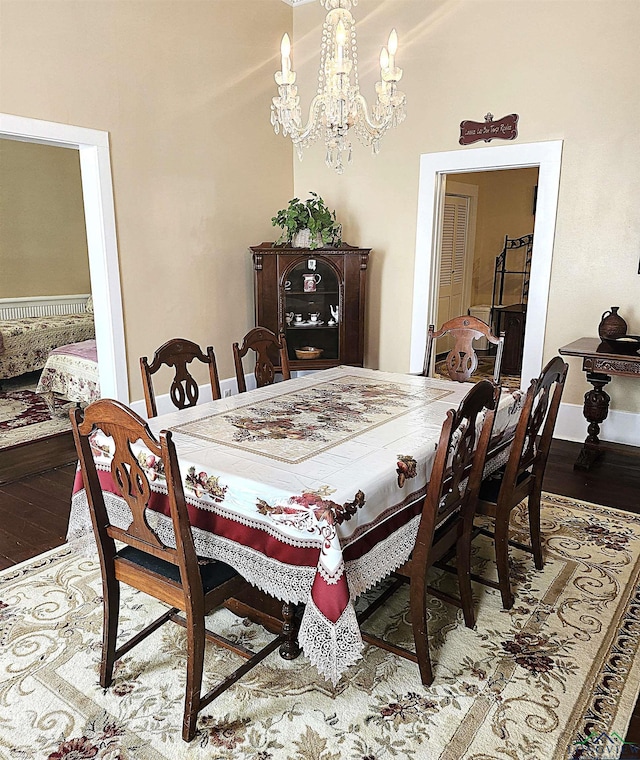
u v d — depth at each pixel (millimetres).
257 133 4645
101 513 1723
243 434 2049
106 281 3592
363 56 4516
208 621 2182
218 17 4141
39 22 3049
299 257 4473
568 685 1824
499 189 7137
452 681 1844
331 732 1650
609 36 3547
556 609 2219
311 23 4750
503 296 7355
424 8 4164
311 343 4746
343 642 1470
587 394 3670
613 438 3982
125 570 1742
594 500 3178
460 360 3172
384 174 4602
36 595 2293
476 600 2283
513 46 3869
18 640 2035
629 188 3637
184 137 4000
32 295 6465
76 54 3246
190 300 4223
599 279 3836
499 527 2166
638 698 1772
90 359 4367
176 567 1697
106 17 3385
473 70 4051
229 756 1575
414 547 1803
